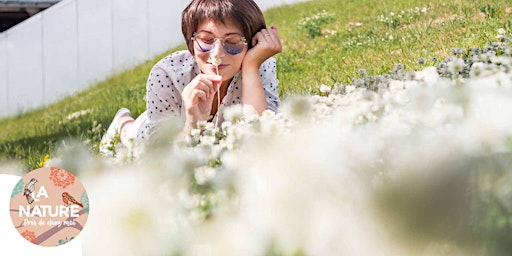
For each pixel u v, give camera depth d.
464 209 1.08
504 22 5.85
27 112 11.34
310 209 1.01
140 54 11.35
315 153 1.15
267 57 3.28
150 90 3.58
